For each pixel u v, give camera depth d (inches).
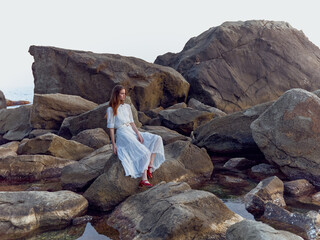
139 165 201.5
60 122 414.0
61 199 182.4
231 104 541.0
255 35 604.1
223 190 220.4
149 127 372.8
